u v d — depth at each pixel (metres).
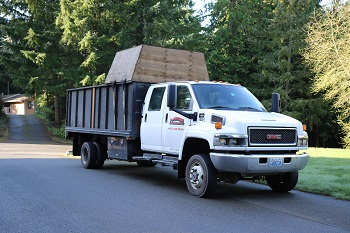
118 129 11.13
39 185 9.44
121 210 6.96
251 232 5.69
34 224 6.04
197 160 8.26
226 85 9.40
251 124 7.69
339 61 27.06
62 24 31.08
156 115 9.66
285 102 35.94
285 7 36.66
